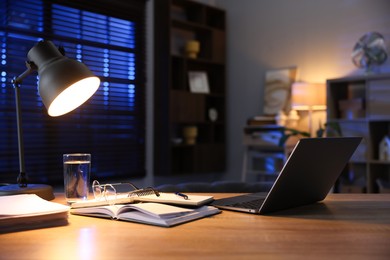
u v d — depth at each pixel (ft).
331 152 4.16
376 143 13.24
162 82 15.06
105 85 13.43
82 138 12.91
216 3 18.20
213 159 16.78
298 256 2.51
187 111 15.57
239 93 17.58
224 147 17.34
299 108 14.74
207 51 17.11
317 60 15.38
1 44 11.06
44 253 2.61
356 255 2.53
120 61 13.96
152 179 15.25
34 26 11.71
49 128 12.10
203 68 17.37
